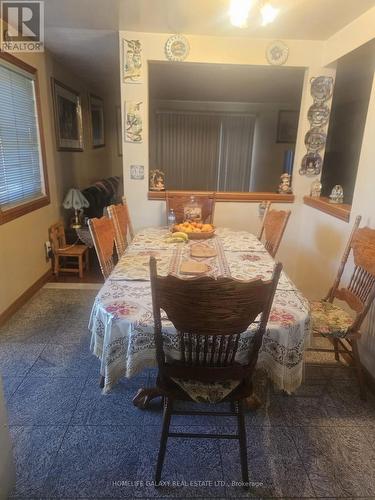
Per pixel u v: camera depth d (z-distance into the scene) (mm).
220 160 6430
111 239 2033
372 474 1393
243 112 6191
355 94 3836
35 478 1338
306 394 1843
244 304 1070
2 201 2604
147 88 2795
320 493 1313
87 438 1526
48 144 3381
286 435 1572
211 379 1249
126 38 2660
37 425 1591
